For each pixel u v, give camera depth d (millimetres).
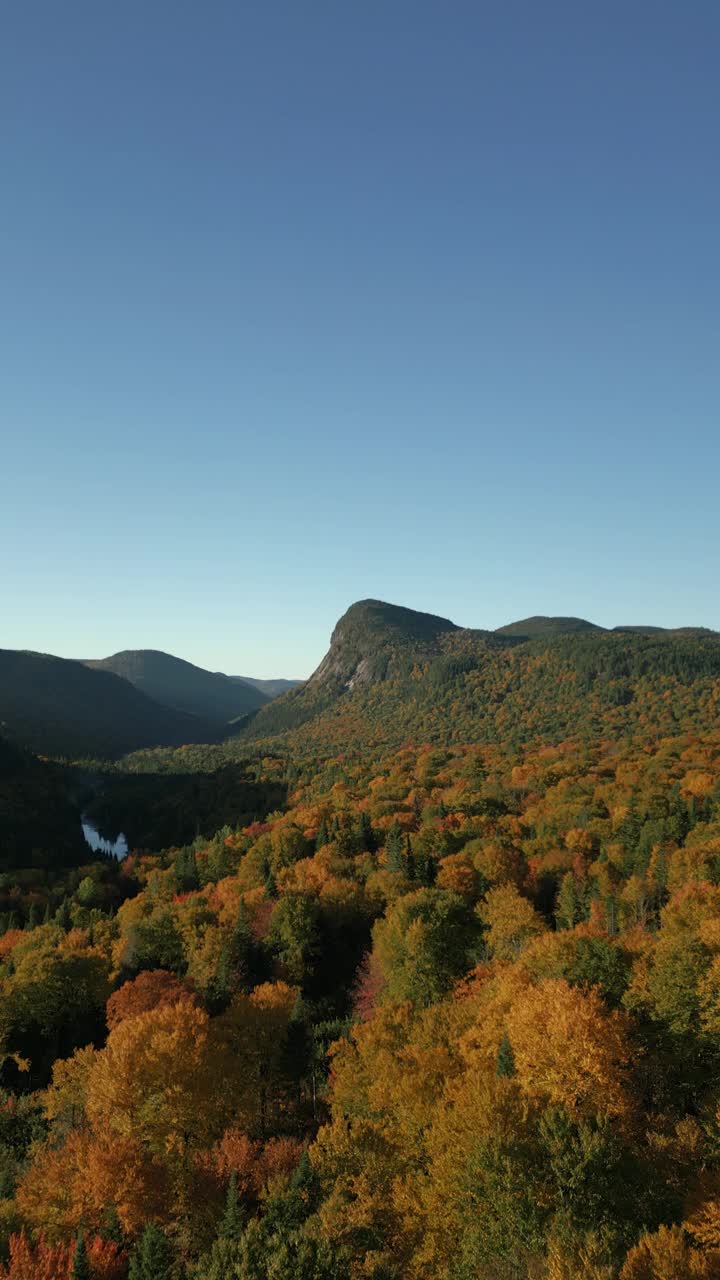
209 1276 30328
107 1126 47000
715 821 120812
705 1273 25109
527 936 75062
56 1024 78188
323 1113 53375
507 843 122625
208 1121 47625
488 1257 28938
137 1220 38406
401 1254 33469
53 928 110188
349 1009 79562
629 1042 42000
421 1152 38562
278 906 93125
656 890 90062
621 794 152375
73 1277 31406
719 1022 42844
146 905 116938
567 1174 30969
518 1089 37688
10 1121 58188
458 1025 51656
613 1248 27641
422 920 78188
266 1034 57719
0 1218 39875
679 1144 34844
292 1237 31516
